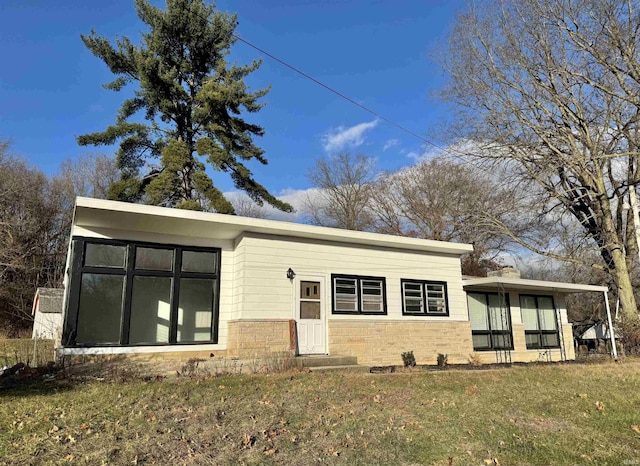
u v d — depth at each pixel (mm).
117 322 10469
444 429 5598
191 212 10406
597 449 4863
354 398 7039
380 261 14062
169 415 5902
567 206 20859
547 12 18938
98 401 6438
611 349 18188
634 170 19750
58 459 4500
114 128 19703
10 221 26594
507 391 7734
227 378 8219
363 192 39000
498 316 17359
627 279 20281
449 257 15719
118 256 10812
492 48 20266
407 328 14055
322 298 12727
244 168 22016
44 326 16844
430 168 33469
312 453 4805
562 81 19609
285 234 12320
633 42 17469
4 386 7500
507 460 4605
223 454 4711
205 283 11805
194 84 21906
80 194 31922
